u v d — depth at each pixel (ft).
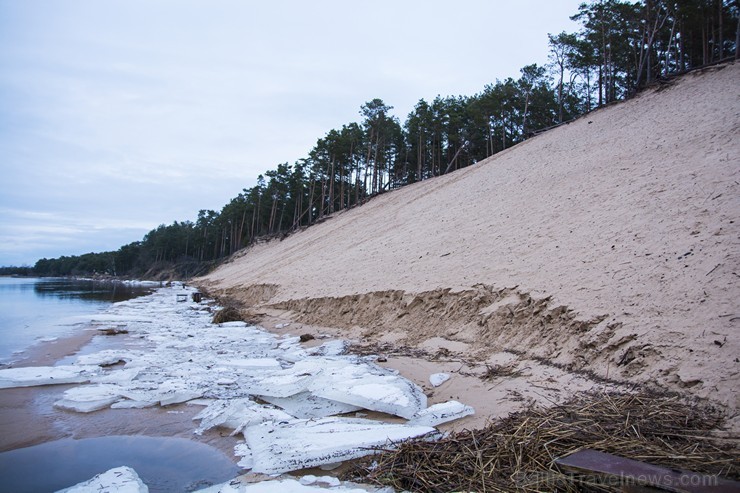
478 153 185.88
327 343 38.81
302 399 23.62
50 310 81.61
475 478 13.84
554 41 134.00
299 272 82.17
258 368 31.48
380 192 159.22
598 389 19.88
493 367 26.02
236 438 19.58
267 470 15.69
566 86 161.89
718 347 18.08
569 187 51.21
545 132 100.89
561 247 35.58
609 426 16.02
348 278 58.59
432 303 38.29
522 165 76.54
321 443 17.28
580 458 13.32
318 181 239.91
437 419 19.63
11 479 15.85
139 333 50.65
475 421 19.48
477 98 162.81
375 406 21.21
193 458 17.56
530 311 29.04
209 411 22.29
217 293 118.21
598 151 60.85
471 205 67.15
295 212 239.50
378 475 14.80
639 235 30.58
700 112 54.39
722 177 32.42
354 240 88.79
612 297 25.16
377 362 31.40
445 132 169.17
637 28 113.80
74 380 28.45
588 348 23.11
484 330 31.09
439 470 14.61
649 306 22.75
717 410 15.76
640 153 50.24
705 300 20.79
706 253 24.06
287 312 60.75
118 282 298.35
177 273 333.62
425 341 34.50
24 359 36.01
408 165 204.95
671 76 81.25
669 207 32.32
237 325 57.11
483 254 43.01
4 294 139.13
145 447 18.74
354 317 46.34
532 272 33.60
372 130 179.22
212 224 347.56
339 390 23.25
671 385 18.08
